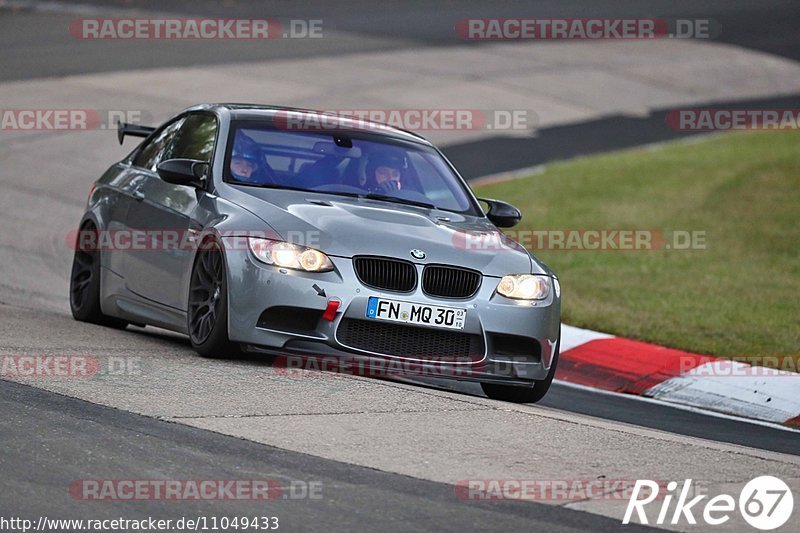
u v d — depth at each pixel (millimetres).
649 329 38000
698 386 32531
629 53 109250
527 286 27016
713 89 98688
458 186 30797
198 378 24453
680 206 59094
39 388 22750
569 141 77500
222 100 77688
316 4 129625
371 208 27953
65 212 52469
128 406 21797
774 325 38969
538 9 131875
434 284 26281
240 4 126312
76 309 33469
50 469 17922
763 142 77125
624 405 30359
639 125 84312
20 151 62688
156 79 83188
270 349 25922
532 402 28141
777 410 30844
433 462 19812
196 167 29000
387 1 134125
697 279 45875
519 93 89750
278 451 19672
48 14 111062
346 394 23922
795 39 121312
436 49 104562
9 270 41969
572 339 37125
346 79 88188
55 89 78188
